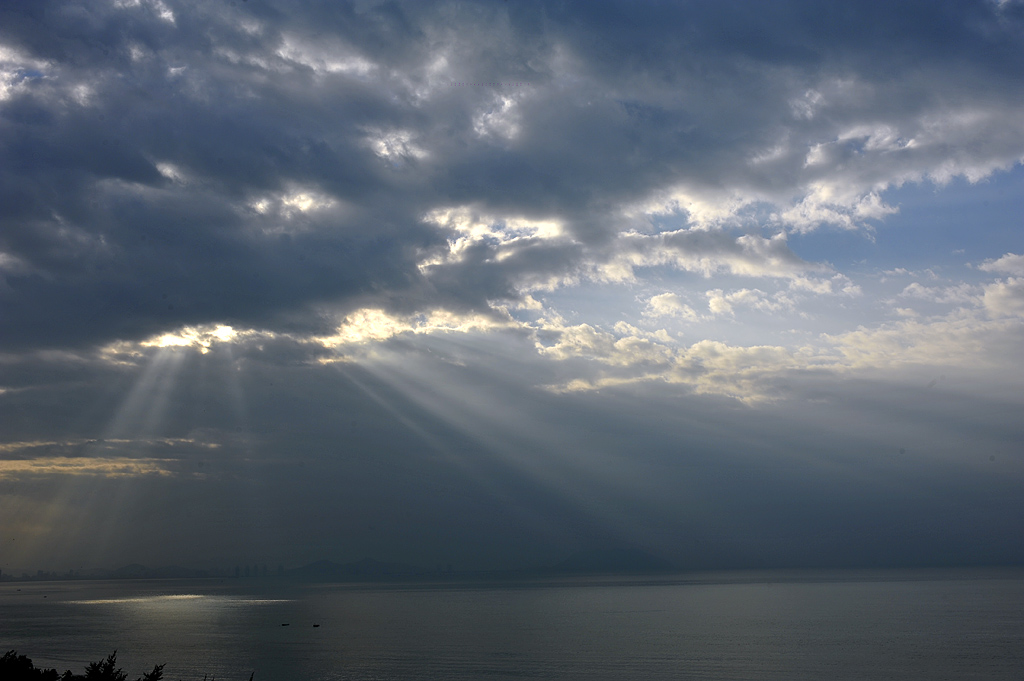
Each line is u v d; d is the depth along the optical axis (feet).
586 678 216.33
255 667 244.83
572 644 301.22
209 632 374.22
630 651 276.62
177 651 291.79
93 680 92.22
